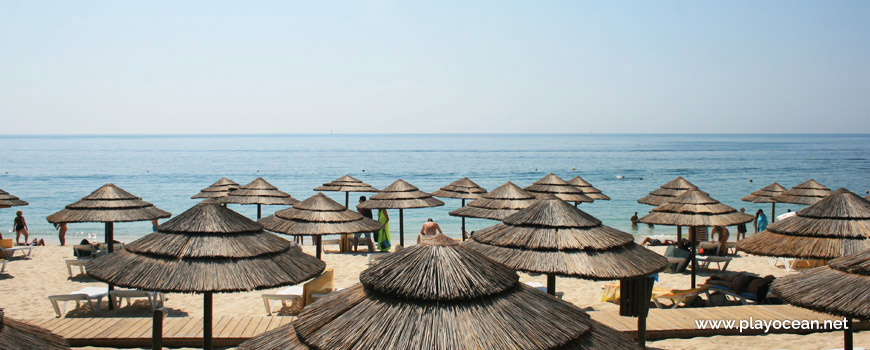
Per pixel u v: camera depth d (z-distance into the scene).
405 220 33.53
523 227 7.97
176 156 121.69
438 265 3.68
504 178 65.25
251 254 6.55
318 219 12.91
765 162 102.44
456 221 33.28
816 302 5.46
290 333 3.86
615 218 34.47
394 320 3.44
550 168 83.06
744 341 8.49
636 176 68.94
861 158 117.75
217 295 12.07
